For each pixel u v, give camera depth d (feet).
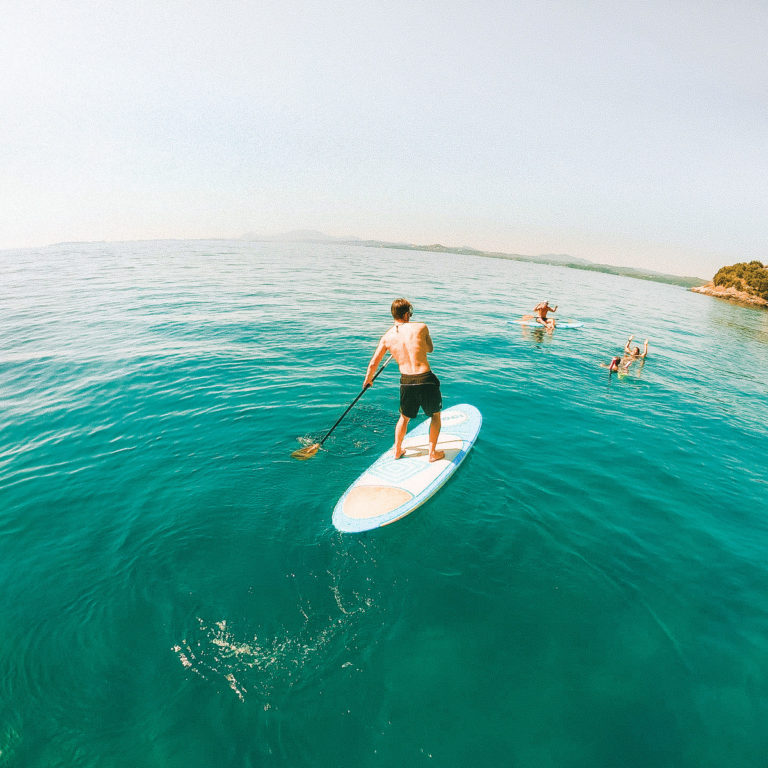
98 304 50.26
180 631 9.02
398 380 26.35
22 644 8.72
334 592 10.14
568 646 9.05
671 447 19.43
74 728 7.23
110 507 13.25
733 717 7.77
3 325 39.14
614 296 112.57
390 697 7.82
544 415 22.29
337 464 15.98
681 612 10.12
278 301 57.00
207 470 15.34
